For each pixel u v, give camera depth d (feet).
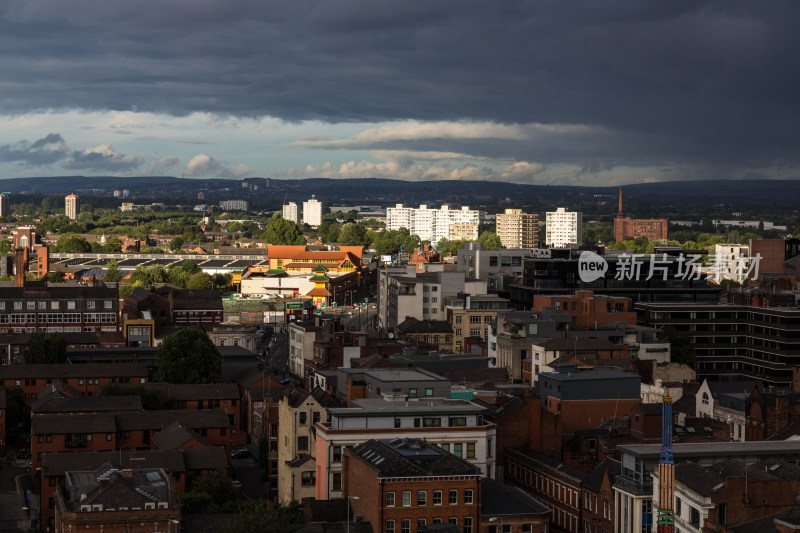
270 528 490.90
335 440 567.59
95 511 507.71
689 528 461.37
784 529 407.64
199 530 527.81
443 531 471.62
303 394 650.84
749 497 453.17
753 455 532.32
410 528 495.82
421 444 535.60
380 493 492.54
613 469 562.66
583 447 654.53
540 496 620.49
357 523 492.13
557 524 602.85
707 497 451.53
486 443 585.63
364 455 528.22
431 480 497.87
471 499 502.38
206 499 585.63
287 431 648.38
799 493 455.63
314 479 619.67
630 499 531.50
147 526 511.81
